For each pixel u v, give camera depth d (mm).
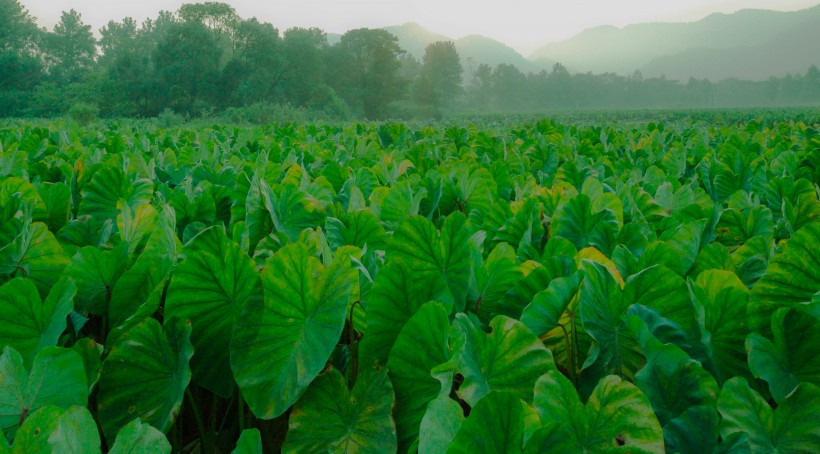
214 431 1189
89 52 140625
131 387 1059
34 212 2072
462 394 887
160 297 1129
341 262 1013
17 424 915
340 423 994
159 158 4109
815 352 938
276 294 1017
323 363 971
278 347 1021
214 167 3857
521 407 699
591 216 1835
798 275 1061
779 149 4969
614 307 1051
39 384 936
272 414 977
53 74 124875
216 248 1102
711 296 1081
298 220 1888
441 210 2752
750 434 825
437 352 973
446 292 1100
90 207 2297
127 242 1311
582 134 7484
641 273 1072
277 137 7551
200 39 82000
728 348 1091
